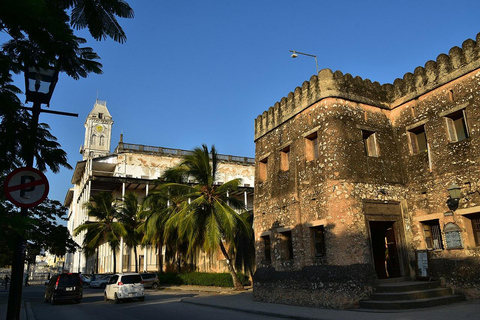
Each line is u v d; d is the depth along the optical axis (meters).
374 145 15.88
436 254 13.86
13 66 5.34
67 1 5.15
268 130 19.64
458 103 13.77
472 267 12.61
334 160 14.83
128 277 21.30
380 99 16.59
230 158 55.75
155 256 45.16
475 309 10.91
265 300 17.45
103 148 76.81
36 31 4.82
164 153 51.72
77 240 57.62
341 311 12.64
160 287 33.31
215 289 27.98
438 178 14.20
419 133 15.72
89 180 42.12
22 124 5.86
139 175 49.06
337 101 15.54
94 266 57.34
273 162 18.94
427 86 15.03
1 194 8.63
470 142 13.19
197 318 13.15
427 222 14.75
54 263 112.81
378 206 14.84
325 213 14.89
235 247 30.17
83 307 19.11
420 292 12.55
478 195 12.72
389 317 10.70
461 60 13.78
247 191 45.50
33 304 21.70
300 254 15.96
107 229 40.16
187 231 25.22
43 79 6.30
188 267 38.38
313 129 16.12
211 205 25.22
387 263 16.98
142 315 14.60
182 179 29.20
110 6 5.22
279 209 17.80
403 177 15.74
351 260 13.70
